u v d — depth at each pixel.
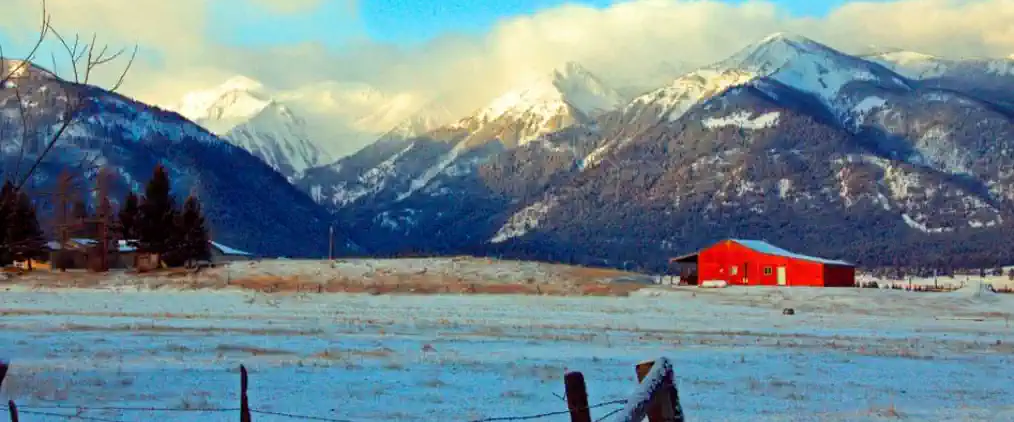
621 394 23.03
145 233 95.69
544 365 28.52
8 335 34.00
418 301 65.00
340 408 20.58
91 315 45.47
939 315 63.25
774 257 100.00
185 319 43.94
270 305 57.47
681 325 47.94
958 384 27.06
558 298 71.19
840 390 25.14
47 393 21.55
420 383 24.45
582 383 9.93
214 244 140.50
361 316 48.66
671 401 9.30
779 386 25.52
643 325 47.09
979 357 34.53
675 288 82.00
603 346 35.16
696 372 28.19
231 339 34.34
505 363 28.81
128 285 76.50
